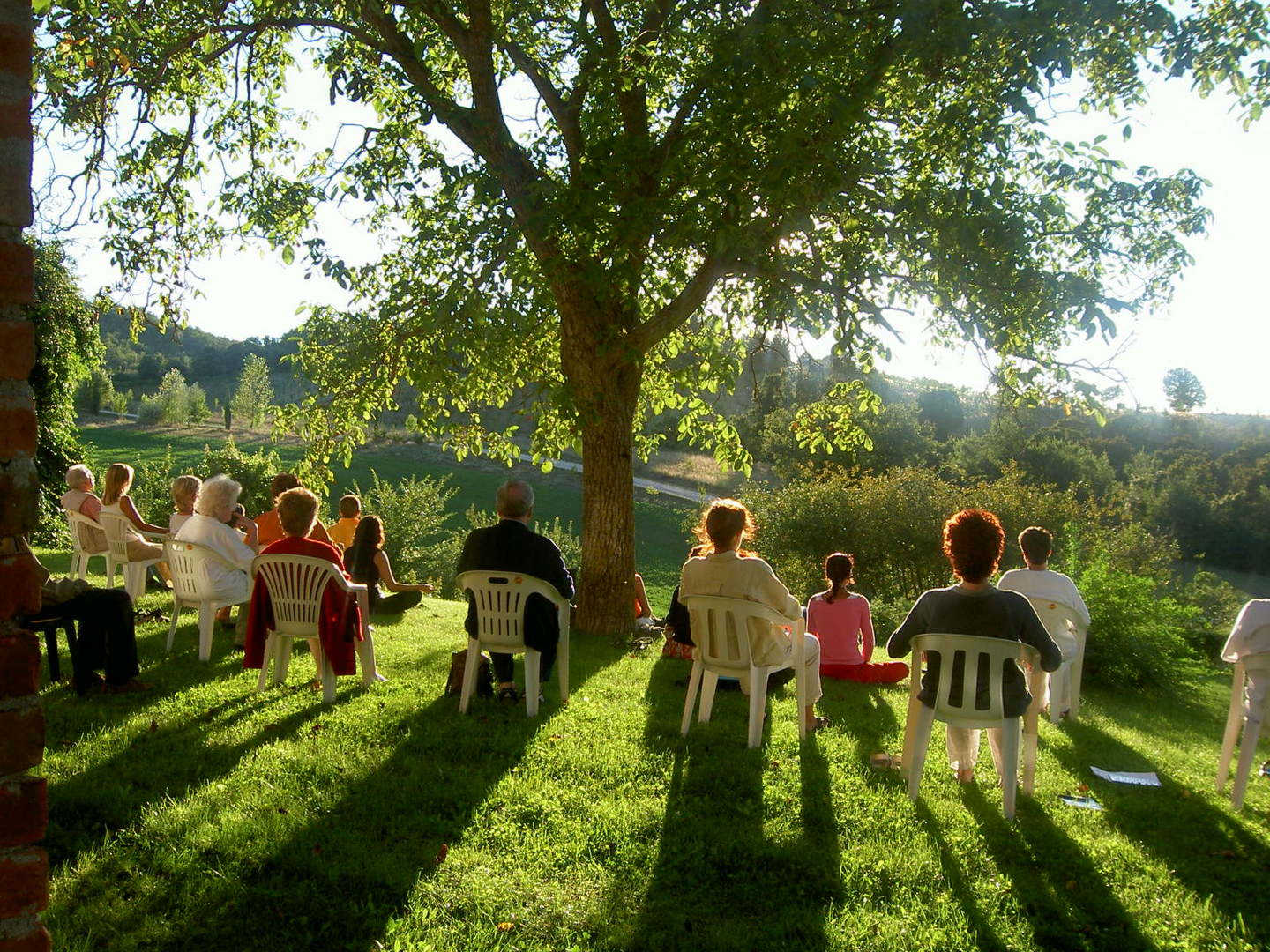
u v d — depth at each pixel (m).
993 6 6.95
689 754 5.35
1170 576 17.00
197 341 108.88
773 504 18.70
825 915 3.52
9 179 1.35
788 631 6.53
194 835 3.88
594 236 7.61
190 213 10.45
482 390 11.49
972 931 3.47
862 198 7.70
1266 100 8.52
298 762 4.82
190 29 9.08
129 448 51.03
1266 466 36.34
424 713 5.87
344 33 9.80
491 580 5.90
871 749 5.70
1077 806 4.94
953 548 4.81
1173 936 3.54
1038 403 8.95
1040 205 8.00
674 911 3.49
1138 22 7.85
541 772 4.91
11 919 1.38
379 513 17.19
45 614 5.88
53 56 8.12
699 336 11.64
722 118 7.14
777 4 7.06
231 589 7.19
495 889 3.56
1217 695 9.67
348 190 8.64
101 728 5.27
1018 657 4.78
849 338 8.43
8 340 1.34
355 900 3.46
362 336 9.77
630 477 9.78
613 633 9.59
